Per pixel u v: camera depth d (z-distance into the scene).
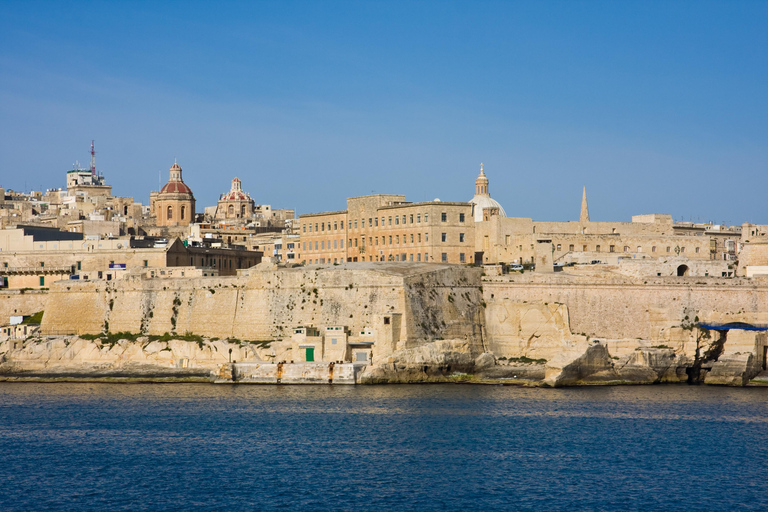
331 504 105.69
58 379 188.25
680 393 168.88
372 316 178.88
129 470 118.75
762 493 110.44
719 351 182.38
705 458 124.44
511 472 117.56
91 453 126.75
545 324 183.38
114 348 189.25
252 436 134.25
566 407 154.75
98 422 144.50
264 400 159.62
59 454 126.38
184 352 186.25
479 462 121.44
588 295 184.38
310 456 124.00
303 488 111.06
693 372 183.00
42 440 133.75
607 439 133.38
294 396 163.00
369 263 192.25
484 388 171.88
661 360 179.50
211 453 125.88
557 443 131.12
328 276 184.00
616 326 183.38
